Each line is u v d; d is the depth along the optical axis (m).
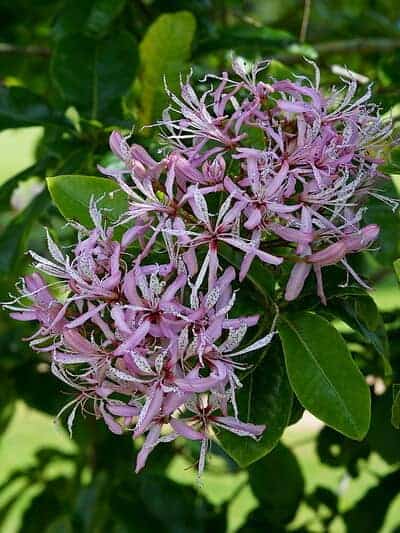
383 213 0.56
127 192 0.45
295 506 0.81
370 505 0.80
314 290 0.46
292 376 0.43
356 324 0.47
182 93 0.48
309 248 0.43
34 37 1.08
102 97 0.67
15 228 0.64
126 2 0.87
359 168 0.46
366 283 0.48
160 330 0.40
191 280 0.43
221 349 0.41
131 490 0.87
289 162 0.44
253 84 0.46
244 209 0.42
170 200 0.44
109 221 0.47
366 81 0.76
